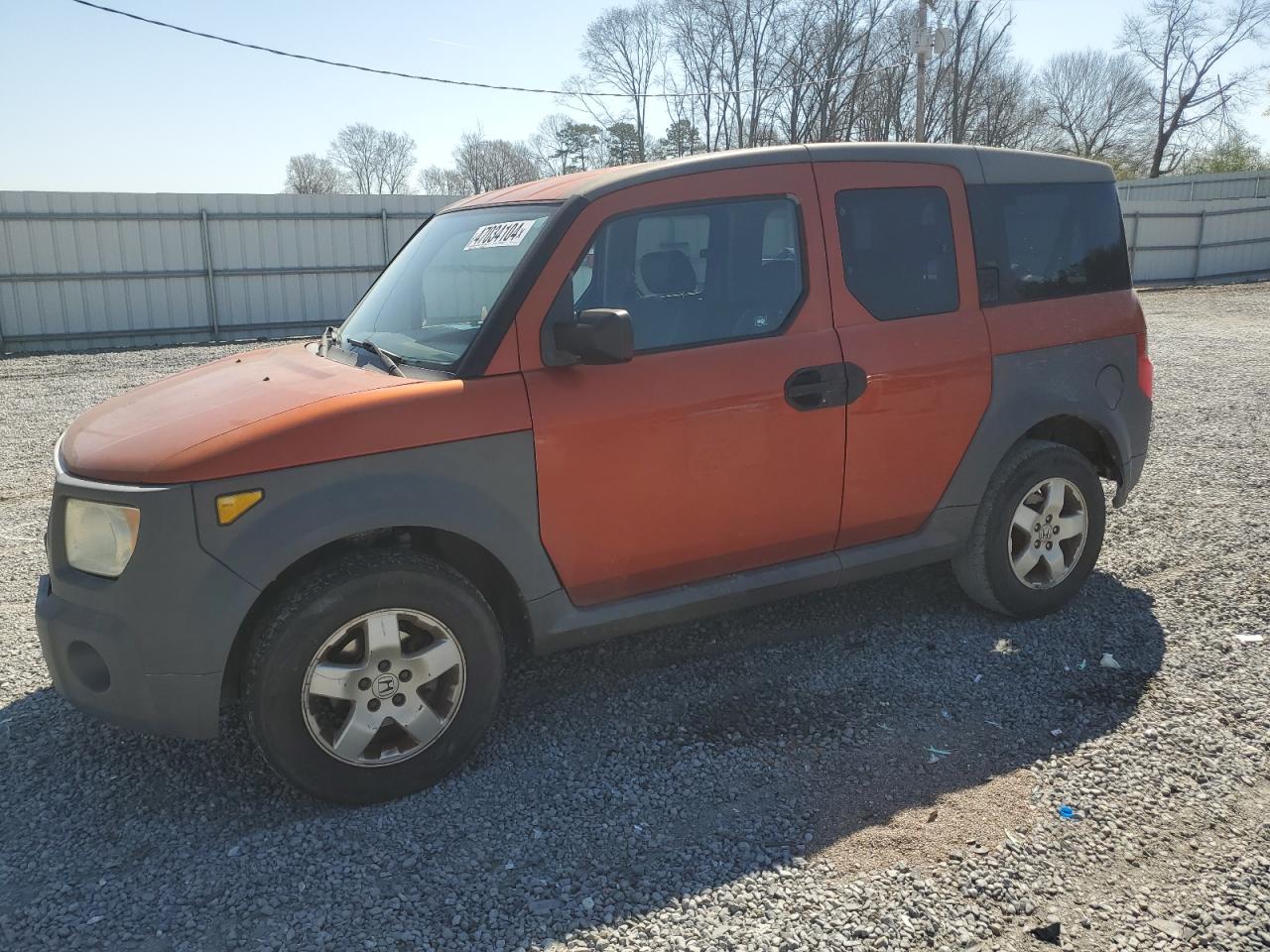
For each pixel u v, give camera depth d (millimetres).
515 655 4141
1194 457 7379
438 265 3758
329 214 20578
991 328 4023
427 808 3049
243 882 2707
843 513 3803
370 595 2973
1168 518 5777
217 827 2982
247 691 2904
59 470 3133
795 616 4469
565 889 2637
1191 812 2902
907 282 3891
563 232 3307
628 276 3408
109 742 3521
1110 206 4477
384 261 21266
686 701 3711
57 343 18484
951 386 3912
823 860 2730
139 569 2803
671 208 3484
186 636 2809
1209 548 5199
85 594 2924
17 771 3344
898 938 2410
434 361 3271
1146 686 3697
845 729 3463
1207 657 3920
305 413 2941
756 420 3525
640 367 3365
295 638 2895
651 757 3318
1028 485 4160
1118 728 3398
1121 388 4414
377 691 3035
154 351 17859
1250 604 4441
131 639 2832
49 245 18141
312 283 20734
